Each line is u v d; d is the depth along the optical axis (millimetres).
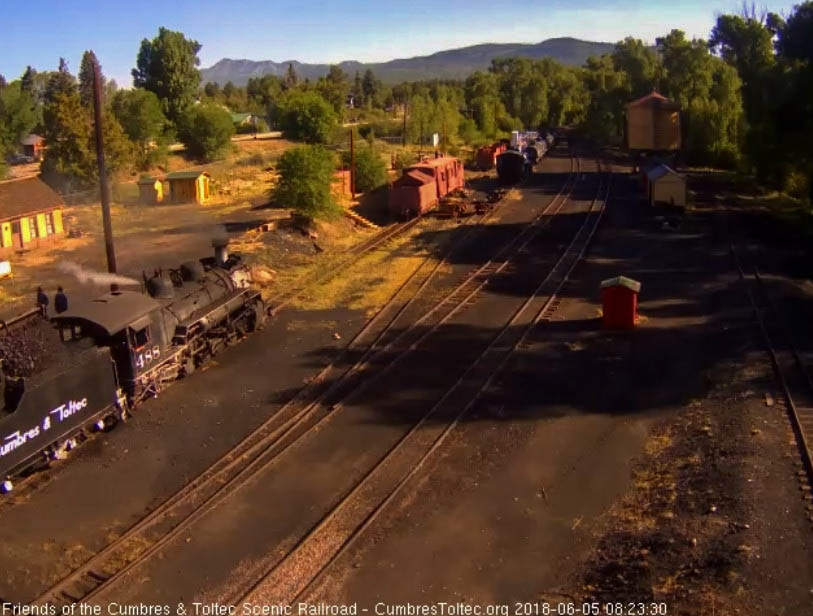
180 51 96250
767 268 31984
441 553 13031
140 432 18297
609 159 85000
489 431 17750
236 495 15172
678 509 13578
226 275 25172
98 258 36312
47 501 15227
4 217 37469
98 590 12070
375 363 22547
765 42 87312
